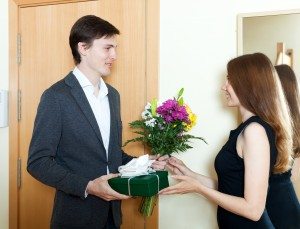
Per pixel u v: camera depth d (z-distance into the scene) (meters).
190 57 1.54
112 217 1.34
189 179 1.13
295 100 1.26
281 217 1.19
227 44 1.48
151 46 1.59
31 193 1.81
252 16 1.41
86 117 1.25
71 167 1.24
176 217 1.58
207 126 1.51
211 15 1.50
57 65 1.75
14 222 1.83
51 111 1.21
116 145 1.36
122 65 1.64
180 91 1.40
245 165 1.00
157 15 1.58
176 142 1.31
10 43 1.82
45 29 1.77
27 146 1.81
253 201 0.97
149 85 1.60
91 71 1.32
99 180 1.15
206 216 1.54
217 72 1.50
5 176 1.86
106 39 1.29
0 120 1.79
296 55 1.35
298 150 1.21
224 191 1.12
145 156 1.21
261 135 0.99
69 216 1.25
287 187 1.21
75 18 1.72
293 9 1.35
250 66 1.07
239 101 1.10
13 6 1.81
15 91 1.81
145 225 1.62
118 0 1.65
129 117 1.64
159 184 1.14
